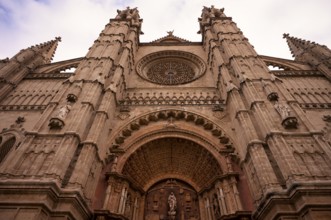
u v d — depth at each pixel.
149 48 40.00
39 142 17.20
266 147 17.36
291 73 30.62
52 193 13.45
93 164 17.81
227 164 19.67
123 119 23.91
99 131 19.34
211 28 38.66
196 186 22.89
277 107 19.55
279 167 15.49
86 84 23.22
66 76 30.28
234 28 35.94
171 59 38.12
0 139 21.69
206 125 23.17
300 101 25.89
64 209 13.38
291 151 16.02
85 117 19.61
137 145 21.84
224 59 30.11
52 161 15.47
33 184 13.52
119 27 37.78
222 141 21.66
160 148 23.41
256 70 24.98
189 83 31.17
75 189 14.34
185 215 20.47
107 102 22.58
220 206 18.12
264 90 21.83
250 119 19.89
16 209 12.62
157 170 24.09
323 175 14.31
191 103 25.84
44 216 12.86
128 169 21.27
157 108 25.14
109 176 18.80
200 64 36.06
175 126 23.50
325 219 11.82
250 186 17.61
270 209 13.76
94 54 29.23
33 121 23.23
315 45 34.94
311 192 12.89
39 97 26.73
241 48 29.75
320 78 29.73
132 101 26.16
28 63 32.38
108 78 26.36
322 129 21.91
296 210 12.95
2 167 15.22
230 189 18.17
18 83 28.80
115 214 16.52
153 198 21.98
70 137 17.27
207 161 21.98
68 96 21.00
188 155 23.53
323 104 24.89
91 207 16.56
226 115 24.12
